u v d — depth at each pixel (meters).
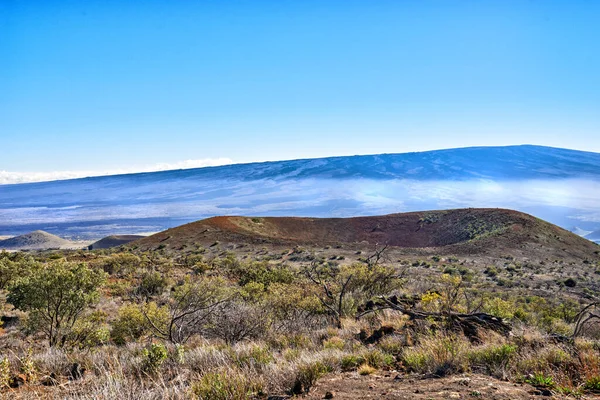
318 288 16.11
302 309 13.70
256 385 5.34
